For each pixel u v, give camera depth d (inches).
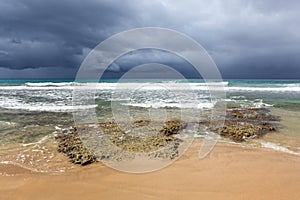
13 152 228.1
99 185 162.7
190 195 149.9
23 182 166.6
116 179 171.0
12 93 863.7
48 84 1395.2
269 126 340.8
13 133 298.5
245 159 210.7
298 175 178.5
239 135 289.0
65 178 172.7
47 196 148.9
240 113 446.0
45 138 275.4
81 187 159.8
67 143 251.0
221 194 151.0
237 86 1283.2
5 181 167.8
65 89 1109.1
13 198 146.6
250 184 164.1
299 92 964.6
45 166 194.4
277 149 240.7
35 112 447.2
